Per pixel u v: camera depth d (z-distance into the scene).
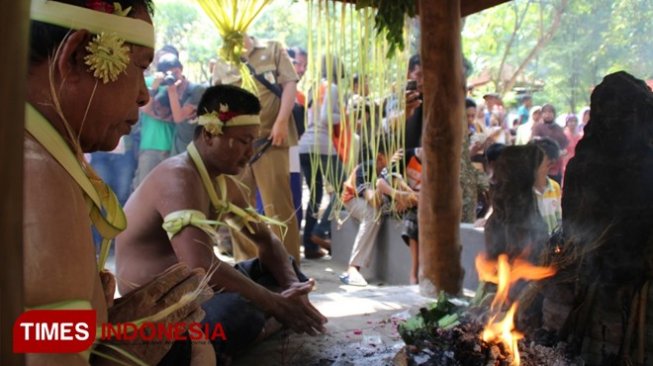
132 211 2.12
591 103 1.72
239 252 3.94
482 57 8.66
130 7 1.01
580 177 1.75
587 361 1.72
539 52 7.50
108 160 5.04
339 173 4.57
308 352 2.12
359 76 3.11
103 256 1.15
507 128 6.02
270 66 4.04
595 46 6.53
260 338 2.21
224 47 3.33
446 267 2.86
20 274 0.54
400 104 3.29
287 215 4.10
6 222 0.52
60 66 0.95
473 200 4.19
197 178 2.12
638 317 1.64
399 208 4.03
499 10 8.38
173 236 1.99
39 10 0.93
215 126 2.10
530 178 2.11
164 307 1.17
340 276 4.70
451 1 2.68
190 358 1.35
